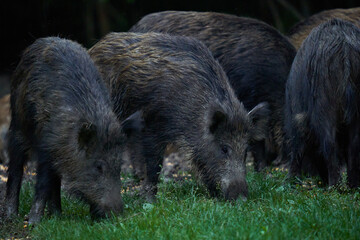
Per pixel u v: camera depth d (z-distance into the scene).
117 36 24.95
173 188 23.75
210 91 22.23
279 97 27.30
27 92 20.89
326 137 21.39
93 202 19.09
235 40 28.17
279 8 56.88
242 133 21.62
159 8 56.66
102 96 20.27
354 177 21.75
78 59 20.92
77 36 56.47
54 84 20.11
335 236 15.44
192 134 22.09
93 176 19.06
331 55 21.23
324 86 21.34
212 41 28.48
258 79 27.38
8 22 59.22
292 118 23.23
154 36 24.12
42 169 20.05
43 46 21.53
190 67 22.59
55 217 19.67
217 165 21.53
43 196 20.02
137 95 23.16
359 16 30.08
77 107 19.59
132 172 28.11
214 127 21.44
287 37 31.28
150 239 16.03
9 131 22.09
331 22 22.31
